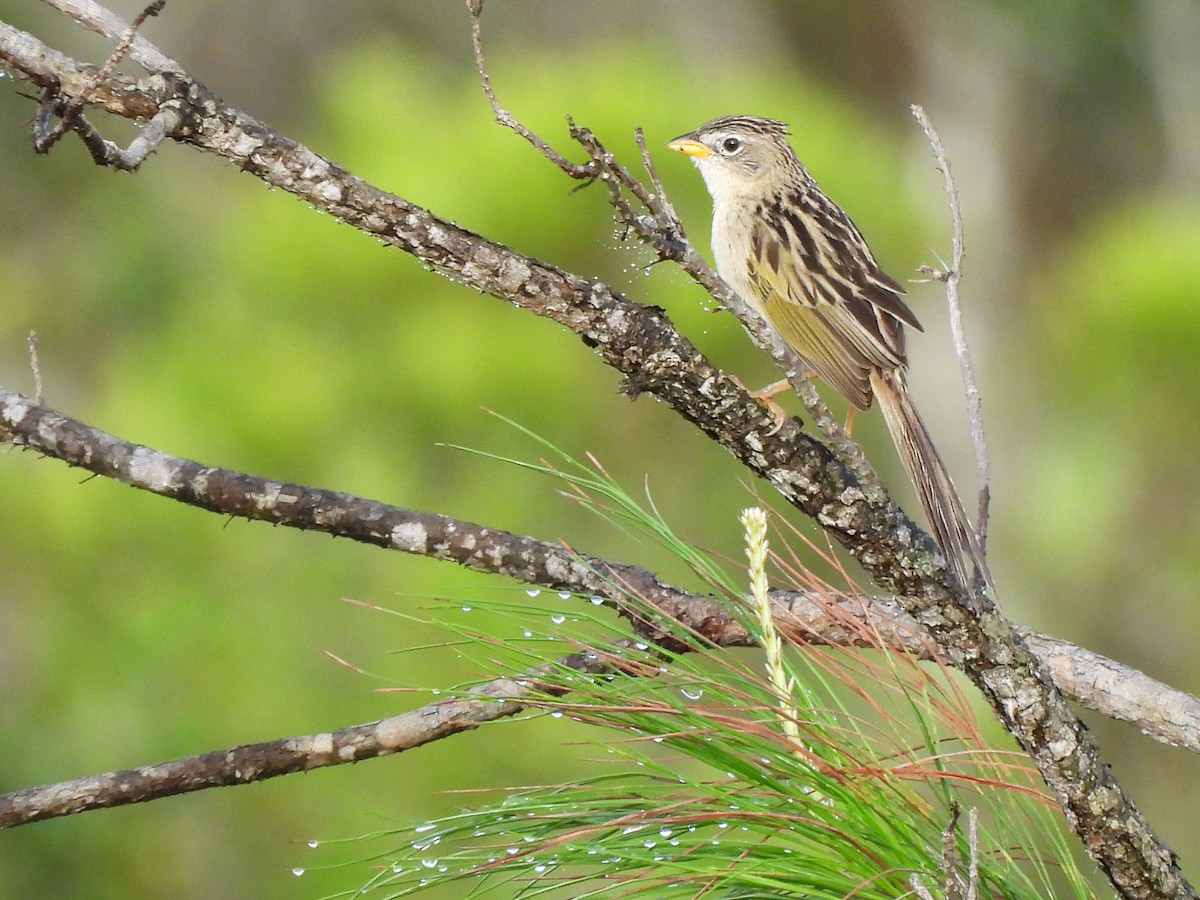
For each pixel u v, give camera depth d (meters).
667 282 13.27
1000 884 4.46
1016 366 19.23
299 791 11.13
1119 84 20.72
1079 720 4.68
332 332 13.41
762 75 16.77
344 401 12.90
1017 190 20.61
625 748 4.61
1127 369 15.90
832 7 20.64
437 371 12.62
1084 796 4.59
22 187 16.64
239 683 11.42
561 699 4.51
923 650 5.47
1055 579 16.62
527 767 10.45
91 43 18.45
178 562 12.17
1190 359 15.69
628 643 5.28
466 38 20.02
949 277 5.89
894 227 15.95
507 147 13.16
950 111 20.47
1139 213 17.23
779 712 4.35
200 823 11.38
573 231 13.18
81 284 16.55
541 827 4.38
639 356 4.73
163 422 12.70
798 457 4.77
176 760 5.26
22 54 4.32
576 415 13.03
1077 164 20.62
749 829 4.34
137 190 16.80
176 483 5.17
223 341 13.26
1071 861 4.61
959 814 4.35
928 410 19.09
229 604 11.78
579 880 4.20
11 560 12.52
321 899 4.30
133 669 11.67
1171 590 16.19
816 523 4.84
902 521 4.73
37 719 11.80
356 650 11.45
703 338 13.32
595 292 4.72
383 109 13.88
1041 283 19.88
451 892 8.48
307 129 19.72
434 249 4.65
